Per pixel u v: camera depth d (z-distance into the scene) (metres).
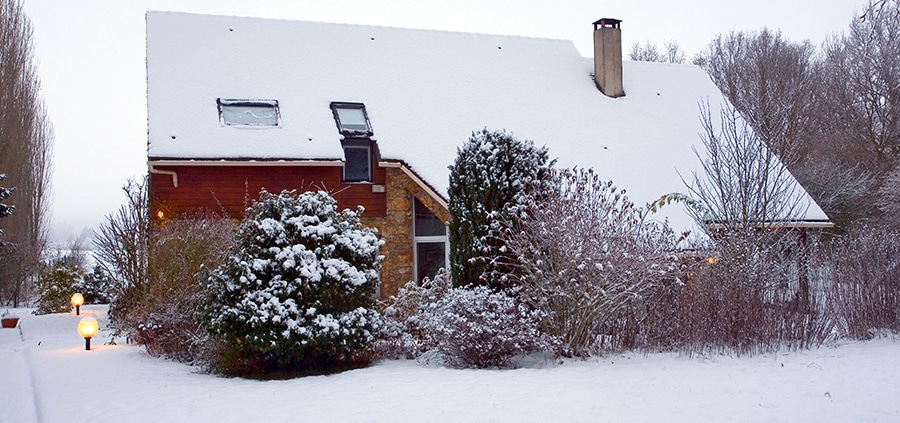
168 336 11.41
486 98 18.17
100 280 27.16
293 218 9.94
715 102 20.12
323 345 9.48
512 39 20.72
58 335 16.81
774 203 13.47
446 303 9.87
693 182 16.28
